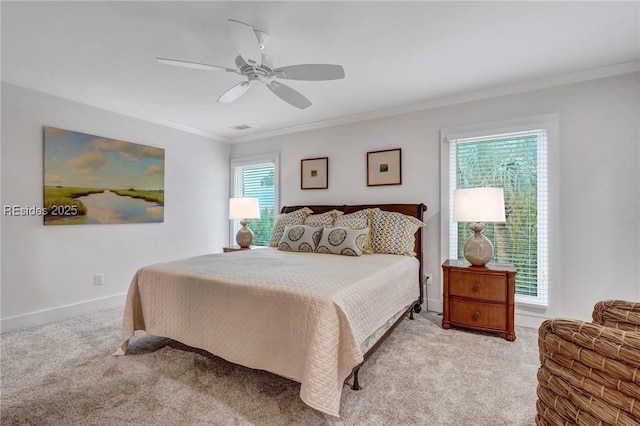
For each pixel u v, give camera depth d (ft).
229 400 5.57
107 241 11.27
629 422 2.33
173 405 5.43
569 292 8.80
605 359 2.50
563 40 7.07
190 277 6.82
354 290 5.83
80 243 10.52
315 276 6.31
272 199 15.21
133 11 6.00
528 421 5.02
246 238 13.52
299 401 5.54
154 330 7.30
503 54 7.71
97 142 10.91
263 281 5.97
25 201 9.27
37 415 5.15
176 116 12.61
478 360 7.08
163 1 5.72
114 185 11.39
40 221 9.58
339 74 6.91
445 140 10.66
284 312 5.44
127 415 5.16
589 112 8.59
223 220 15.94
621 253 8.23
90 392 5.81
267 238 15.38
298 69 6.74
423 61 8.07
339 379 5.02
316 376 4.77
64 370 6.61
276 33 6.78
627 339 2.43
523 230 9.57
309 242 10.39
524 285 9.55
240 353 5.94
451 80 9.22
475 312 8.61
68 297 10.20
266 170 15.46
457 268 8.85
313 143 13.66
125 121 11.83
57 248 9.96
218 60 8.00
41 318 9.52
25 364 6.88
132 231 12.05
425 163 11.07
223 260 8.43
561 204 8.91
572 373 2.75
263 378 6.30
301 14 6.13
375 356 7.27
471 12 6.09
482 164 10.19
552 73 8.74
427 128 11.03
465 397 5.67
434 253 10.89
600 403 2.50
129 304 7.54
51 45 7.19
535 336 8.47
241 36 5.46
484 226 9.12
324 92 10.13
